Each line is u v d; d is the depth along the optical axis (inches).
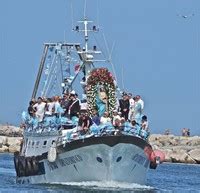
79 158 5108.3
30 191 5078.7
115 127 5103.3
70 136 5142.7
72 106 5315.0
